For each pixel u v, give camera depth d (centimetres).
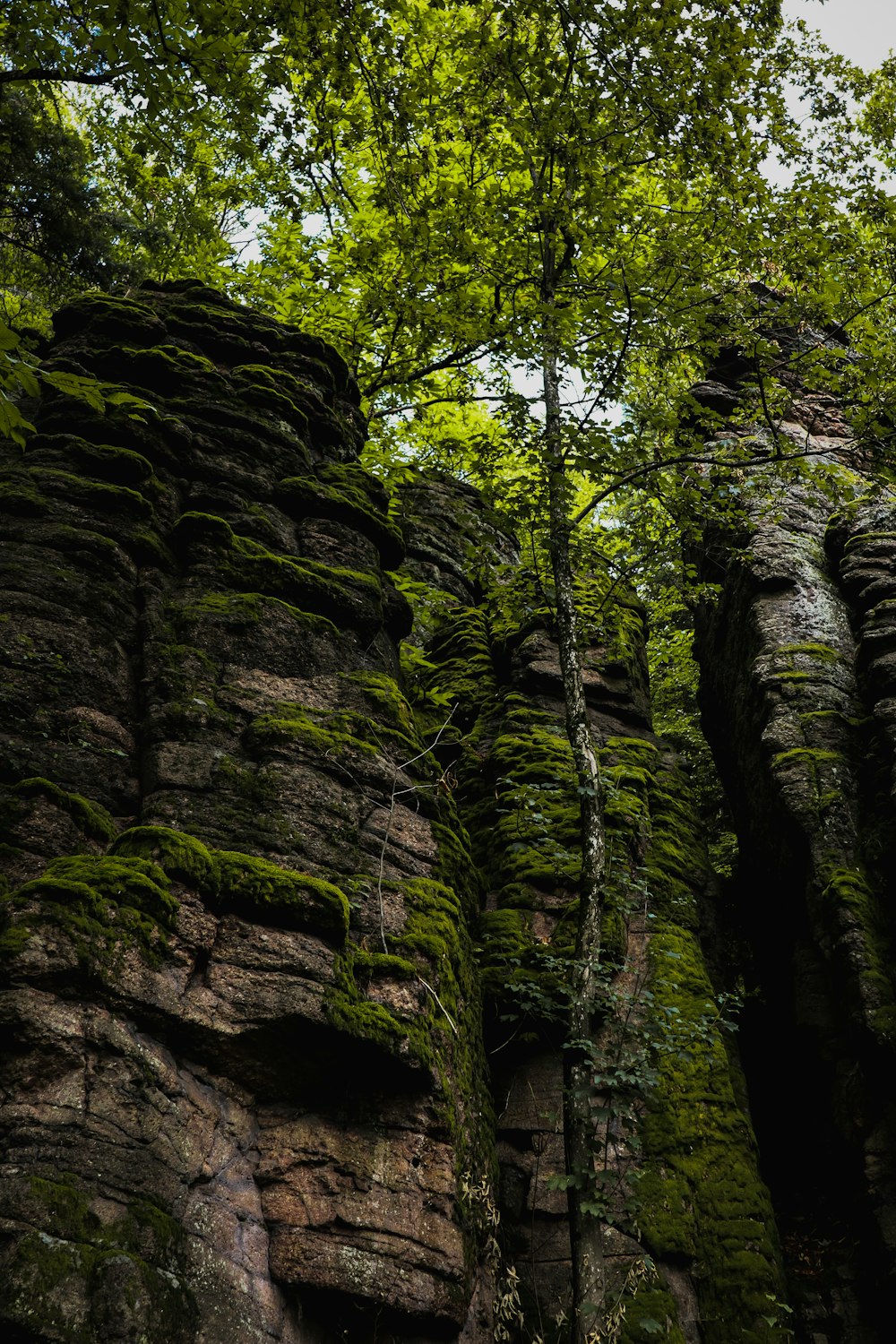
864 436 996
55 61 799
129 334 998
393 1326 638
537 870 1081
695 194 1046
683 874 1185
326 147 985
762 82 965
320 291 1433
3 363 491
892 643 1262
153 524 859
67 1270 484
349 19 921
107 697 743
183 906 625
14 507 787
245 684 812
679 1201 879
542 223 1091
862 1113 970
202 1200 577
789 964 1177
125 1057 561
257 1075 635
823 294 993
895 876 1079
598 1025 974
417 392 1462
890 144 1048
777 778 1192
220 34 796
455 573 1697
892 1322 868
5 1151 498
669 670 1983
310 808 763
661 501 1030
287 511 975
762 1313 826
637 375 1119
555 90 1020
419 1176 676
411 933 766
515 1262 837
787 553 1440
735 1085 1020
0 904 561
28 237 1533
